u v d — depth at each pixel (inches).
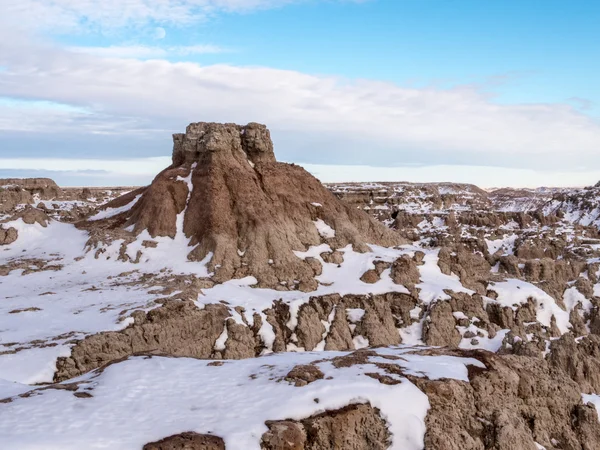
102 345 1689.2
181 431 951.6
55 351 1589.6
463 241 4293.8
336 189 7386.8
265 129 3496.6
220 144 3304.6
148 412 1021.2
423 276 2709.2
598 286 2938.0
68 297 2263.8
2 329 1817.2
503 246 4753.9
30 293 2375.7
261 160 3440.0
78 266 2834.6
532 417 1177.4
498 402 1144.8
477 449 1063.0
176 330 1940.2
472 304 2460.6
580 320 2630.4
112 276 2657.5
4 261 2952.8
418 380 1120.2
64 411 1007.0
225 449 923.4
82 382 1176.8
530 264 3302.2
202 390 1127.0
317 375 1151.0
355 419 1037.8
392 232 3353.8
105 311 2004.2
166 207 3154.5
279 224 2938.0
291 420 1013.8
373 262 2741.1
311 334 2260.1
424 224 5999.0
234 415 1012.5
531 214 6476.4
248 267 2706.7
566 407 1221.1
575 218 7445.9
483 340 2317.9
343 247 2955.2
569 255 4212.6
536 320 2504.9
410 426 1035.3
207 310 2086.6
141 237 3083.2
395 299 2458.2
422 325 2384.4
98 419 982.4
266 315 2257.6
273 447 953.5
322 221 3122.5
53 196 6161.4
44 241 3307.1
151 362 1293.1
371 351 1352.1
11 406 1024.2
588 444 1186.6
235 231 2910.9
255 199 3053.6
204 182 3191.4
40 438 888.3
